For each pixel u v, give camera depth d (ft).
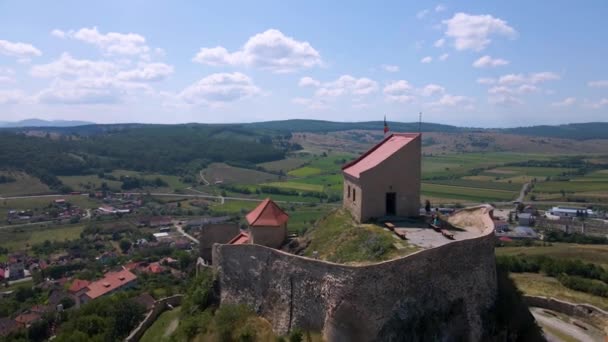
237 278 166.30
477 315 143.54
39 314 327.67
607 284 284.41
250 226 179.01
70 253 543.39
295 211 639.35
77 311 266.36
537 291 258.16
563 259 332.39
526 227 578.25
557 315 208.74
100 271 460.96
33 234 614.75
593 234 545.03
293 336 132.36
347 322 127.95
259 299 156.66
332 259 153.17
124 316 228.84
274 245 179.22
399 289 131.34
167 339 173.47
